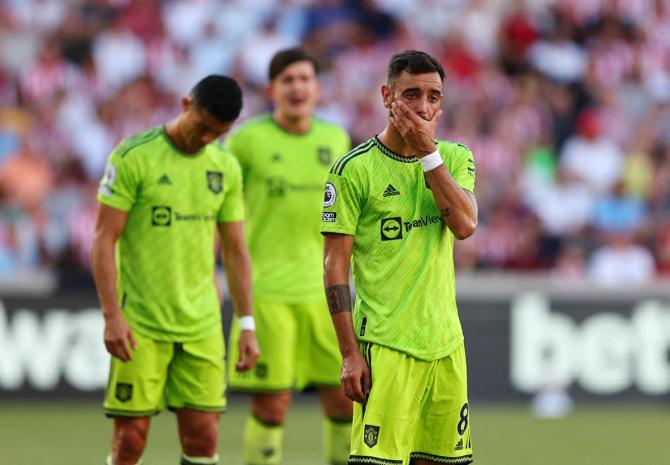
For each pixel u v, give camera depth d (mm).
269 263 28547
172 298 22703
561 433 38000
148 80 59906
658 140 61781
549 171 58906
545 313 43875
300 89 28797
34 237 51281
